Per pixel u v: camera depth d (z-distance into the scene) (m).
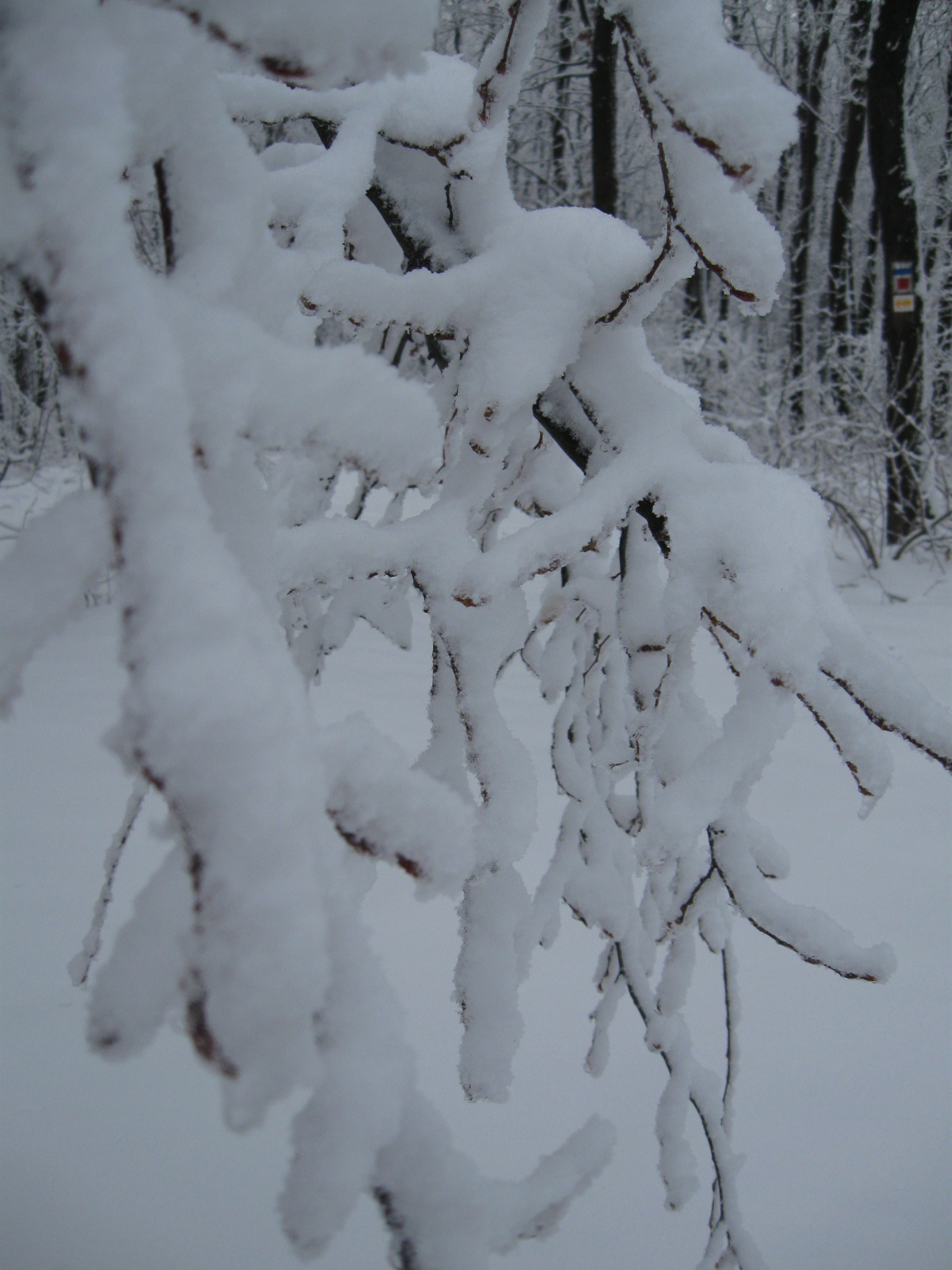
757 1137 1.72
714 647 5.12
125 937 0.39
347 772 0.45
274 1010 0.29
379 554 1.04
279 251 0.54
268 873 0.31
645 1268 1.46
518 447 1.34
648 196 10.89
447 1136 0.43
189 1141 1.64
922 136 11.89
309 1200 0.37
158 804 2.81
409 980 2.09
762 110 0.60
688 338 10.51
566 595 1.22
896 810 3.05
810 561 0.90
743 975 2.19
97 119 0.34
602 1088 1.82
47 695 4.05
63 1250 1.41
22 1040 1.85
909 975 2.16
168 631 0.32
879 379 8.42
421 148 1.15
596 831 1.27
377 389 0.45
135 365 0.33
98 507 0.40
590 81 8.19
